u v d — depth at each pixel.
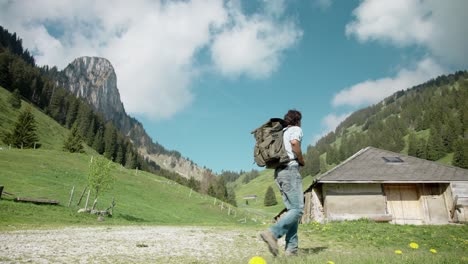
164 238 8.06
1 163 45.41
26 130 91.12
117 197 46.56
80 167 57.97
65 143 101.44
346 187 20.59
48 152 64.94
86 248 5.67
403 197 21.28
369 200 20.34
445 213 20.67
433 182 20.36
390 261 3.91
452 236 12.48
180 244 6.98
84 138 149.88
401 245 9.80
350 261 3.82
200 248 6.48
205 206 61.66
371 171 21.30
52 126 125.44
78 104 176.75
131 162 155.00
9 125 102.38
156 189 64.25
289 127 4.87
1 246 5.57
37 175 43.69
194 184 130.12
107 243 6.52
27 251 5.07
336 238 10.63
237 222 56.62
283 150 4.55
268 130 4.76
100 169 31.67
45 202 26.53
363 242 9.88
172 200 58.91
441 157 149.25
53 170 49.62
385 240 10.55
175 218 44.06
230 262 4.64
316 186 21.86
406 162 22.67
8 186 34.00
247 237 9.45
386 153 24.42
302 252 5.35
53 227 12.28
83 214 26.56
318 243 9.26
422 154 156.62
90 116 174.75
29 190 34.75
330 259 3.98
